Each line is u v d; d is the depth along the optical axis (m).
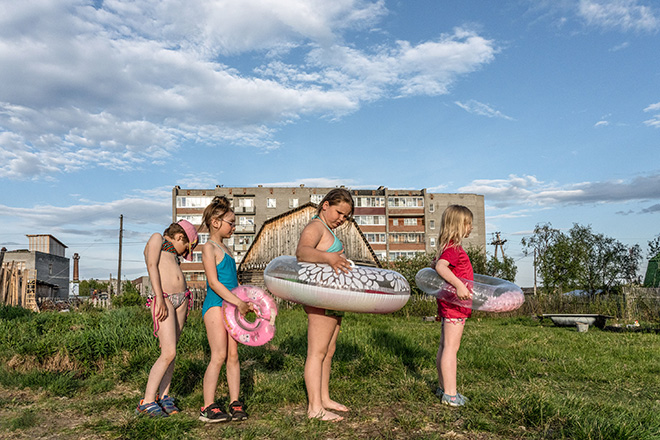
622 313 15.62
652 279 23.55
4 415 3.79
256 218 64.50
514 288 4.13
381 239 65.19
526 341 8.47
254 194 64.62
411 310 20.84
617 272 27.12
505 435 3.24
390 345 6.94
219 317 3.65
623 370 5.78
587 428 3.13
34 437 3.27
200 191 63.50
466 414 3.70
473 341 8.44
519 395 3.92
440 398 4.13
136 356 5.39
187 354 6.02
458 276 4.07
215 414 3.54
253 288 3.79
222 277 3.73
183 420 3.48
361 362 5.59
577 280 27.95
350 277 3.55
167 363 3.76
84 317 9.57
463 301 3.92
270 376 5.06
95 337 5.76
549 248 29.50
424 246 66.31
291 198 65.31
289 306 23.08
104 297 35.38
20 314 11.05
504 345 8.00
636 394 4.67
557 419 3.46
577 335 10.26
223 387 4.59
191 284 58.69
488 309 3.85
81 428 3.42
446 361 4.01
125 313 9.82
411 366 5.77
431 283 4.14
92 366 5.38
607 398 4.39
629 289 15.79
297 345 7.17
